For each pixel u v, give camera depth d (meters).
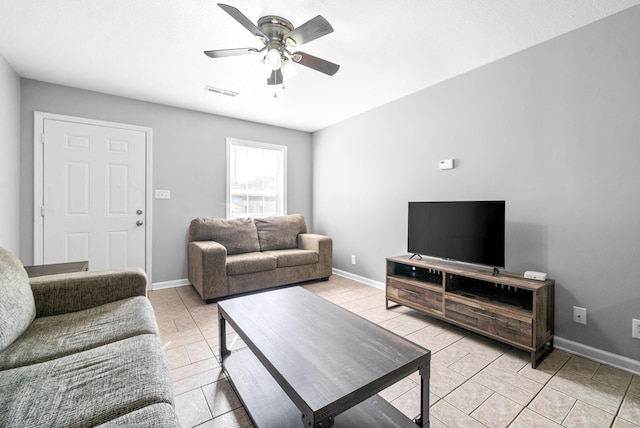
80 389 0.92
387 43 2.23
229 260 3.16
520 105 2.34
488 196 2.55
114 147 3.27
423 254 2.79
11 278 1.32
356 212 3.96
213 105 3.58
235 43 2.23
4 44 2.25
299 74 2.74
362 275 3.88
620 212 1.88
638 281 1.82
